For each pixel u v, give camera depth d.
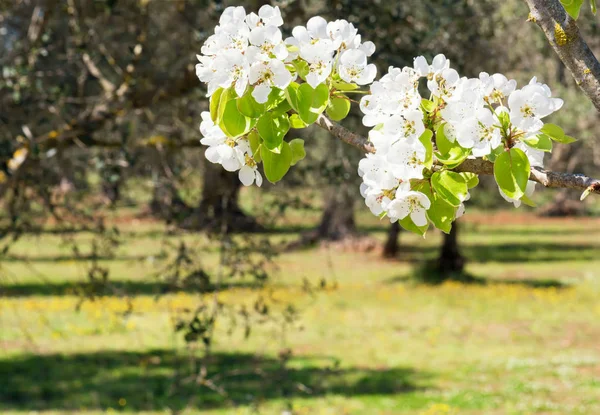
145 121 7.76
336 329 17.58
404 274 26.36
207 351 7.00
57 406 11.23
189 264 7.29
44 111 7.01
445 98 1.75
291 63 1.83
